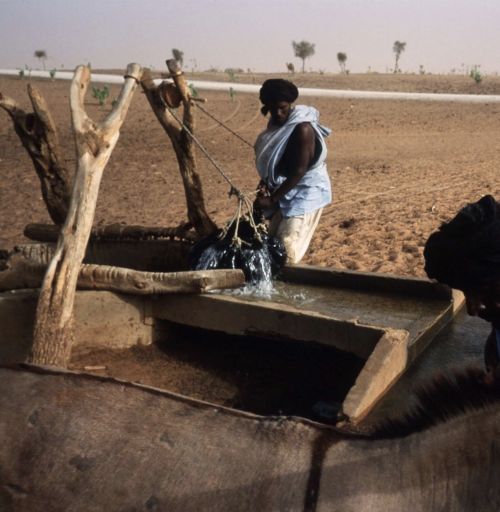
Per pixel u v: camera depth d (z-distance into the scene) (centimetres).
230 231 555
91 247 621
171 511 177
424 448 168
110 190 1327
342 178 1453
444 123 2817
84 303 475
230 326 466
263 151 552
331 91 4606
